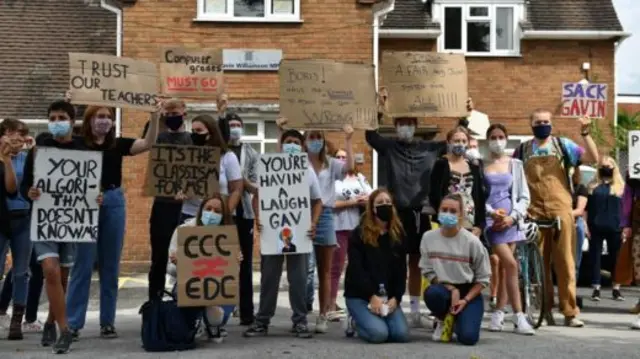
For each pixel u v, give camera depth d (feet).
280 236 27.86
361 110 31.60
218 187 28.02
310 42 61.16
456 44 74.23
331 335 29.01
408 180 30.58
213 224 26.63
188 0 60.85
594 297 42.24
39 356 24.77
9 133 27.48
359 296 27.73
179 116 28.81
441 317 27.71
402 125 30.94
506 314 34.68
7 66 68.44
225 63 60.80
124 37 60.39
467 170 29.50
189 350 25.88
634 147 34.35
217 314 26.78
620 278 41.63
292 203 28.04
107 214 27.45
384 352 25.57
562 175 32.14
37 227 25.53
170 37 60.70
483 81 73.87
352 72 31.68
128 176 59.47
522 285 31.68
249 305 30.73
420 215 30.66
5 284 30.86
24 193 26.12
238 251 26.32
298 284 28.40
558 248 31.81
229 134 31.04
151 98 29.07
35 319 30.42
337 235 33.42
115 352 25.49
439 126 69.05
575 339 28.55
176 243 26.30
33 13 72.95
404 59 33.04
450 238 27.71
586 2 75.56
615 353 25.85
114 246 27.76
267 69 60.95
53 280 25.43
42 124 65.10
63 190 25.86
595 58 73.77
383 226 27.71
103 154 27.20
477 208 29.37
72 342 27.12
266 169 28.12
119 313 36.09
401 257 27.78
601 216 42.37
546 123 32.04
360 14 61.16
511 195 30.32
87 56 28.53
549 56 73.87
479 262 27.55
